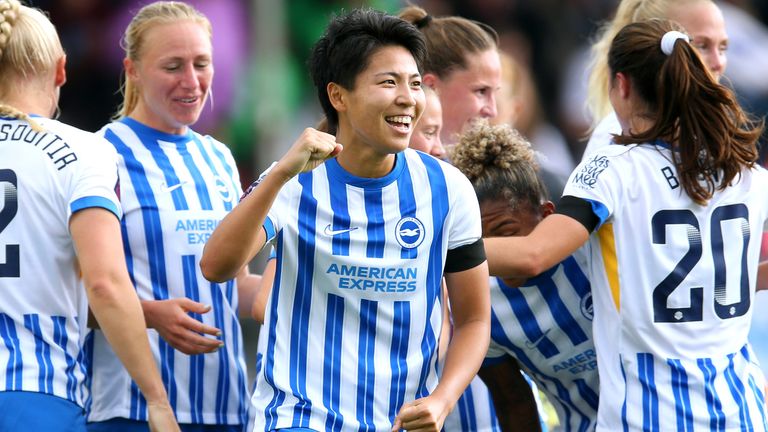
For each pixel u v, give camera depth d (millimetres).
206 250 12914
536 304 15625
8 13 14602
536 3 39125
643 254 14344
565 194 14672
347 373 13391
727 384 14312
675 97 14383
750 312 14906
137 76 17766
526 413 16562
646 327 14273
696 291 14359
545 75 38969
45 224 14273
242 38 33500
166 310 16453
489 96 18953
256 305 15312
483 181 15250
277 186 12523
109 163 14625
